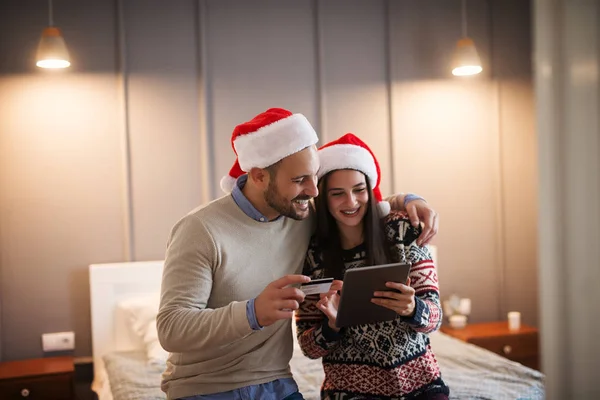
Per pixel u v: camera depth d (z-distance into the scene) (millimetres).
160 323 1596
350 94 3826
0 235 3404
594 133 797
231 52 3664
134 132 3549
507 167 4066
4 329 3424
